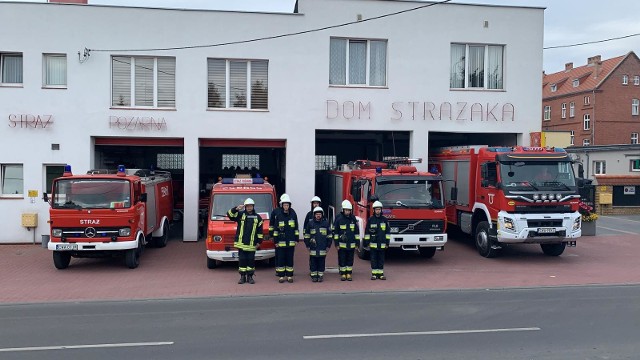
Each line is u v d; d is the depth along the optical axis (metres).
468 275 13.80
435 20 19.33
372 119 19.19
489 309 10.03
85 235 13.92
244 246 12.66
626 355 7.16
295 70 18.91
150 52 18.44
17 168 18.42
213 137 18.70
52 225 13.89
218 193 14.91
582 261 15.80
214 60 18.89
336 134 22.25
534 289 12.15
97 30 18.22
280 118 18.89
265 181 16.12
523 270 14.45
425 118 19.30
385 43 19.42
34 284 12.70
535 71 19.84
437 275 13.81
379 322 9.04
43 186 18.27
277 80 18.86
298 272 14.27
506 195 15.09
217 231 14.09
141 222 15.12
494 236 15.66
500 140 21.12
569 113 58.34
